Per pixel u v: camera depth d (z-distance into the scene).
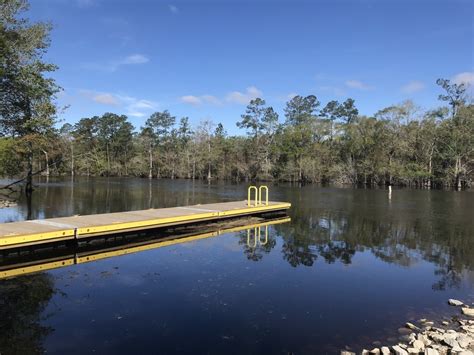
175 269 8.56
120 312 6.04
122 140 82.19
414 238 13.07
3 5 20.33
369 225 15.89
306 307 6.46
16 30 21.09
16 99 21.78
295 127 67.69
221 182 60.44
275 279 8.03
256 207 16.92
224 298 6.78
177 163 74.56
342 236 13.31
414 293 7.35
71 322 5.65
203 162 70.00
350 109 69.06
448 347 4.89
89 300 6.55
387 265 9.46
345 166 57.91
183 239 12.10
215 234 13.20
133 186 42.75
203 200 26.39
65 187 37.03
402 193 36.50
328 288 7.54
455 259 10.15
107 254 9.86
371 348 4.97
